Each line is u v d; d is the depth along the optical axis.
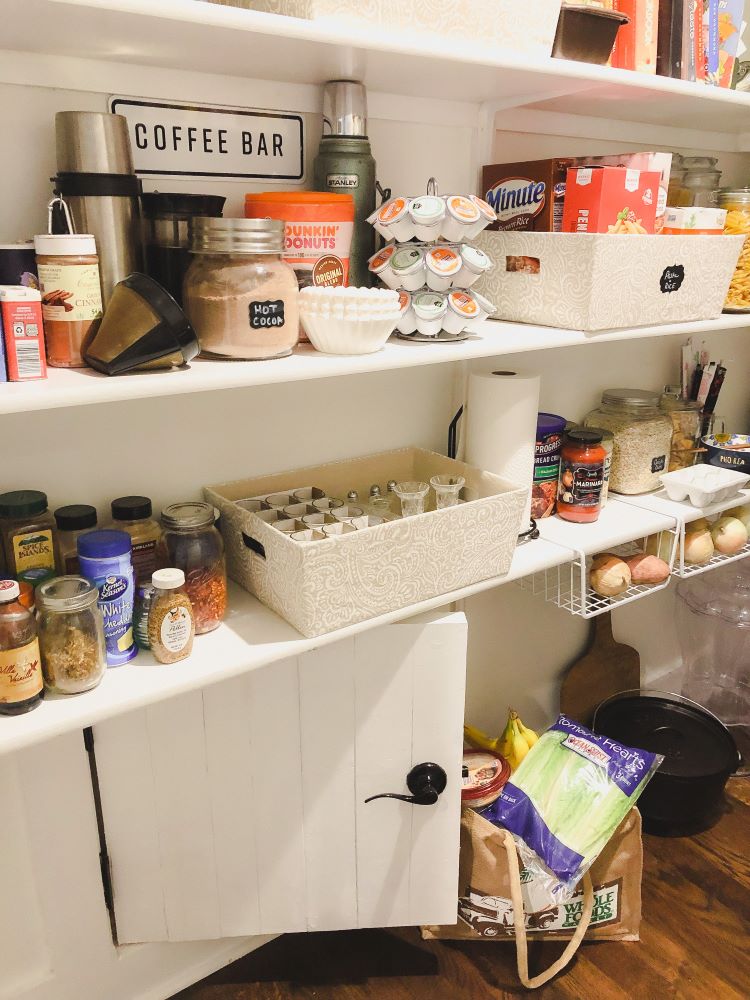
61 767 1.21
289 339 0.98
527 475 1.38
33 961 1.28
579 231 1.21
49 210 0.89
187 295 0.95
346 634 1.08
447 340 1.15
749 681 2.27
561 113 1.46
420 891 1.43
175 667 0.99
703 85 1.25
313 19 0.88
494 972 1.46
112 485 1.13
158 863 1.29
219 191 1.12
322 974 1.46
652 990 1.42
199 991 1.43
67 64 0.96
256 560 1.12
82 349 0.89
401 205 1.09
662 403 1.78
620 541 1.45
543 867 1.45
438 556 1.14
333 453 1.35
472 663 1.74
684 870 1.68
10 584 0.88
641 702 1.95
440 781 1.33
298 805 1.33
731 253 1.38
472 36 1.00
